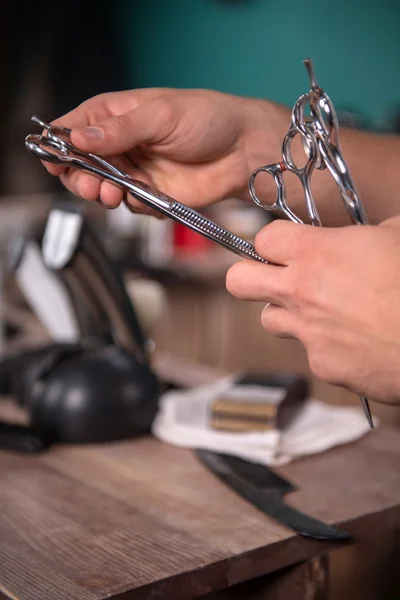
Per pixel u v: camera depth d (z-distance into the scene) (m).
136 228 2.34
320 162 0.52
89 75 3.72
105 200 0.61
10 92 3.46
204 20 3.63
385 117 2.72
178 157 0.67
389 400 0.48
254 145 0.69
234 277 0.51
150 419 0.86
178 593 0.55
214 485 0.72
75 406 0.82
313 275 0.47
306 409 0.91
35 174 3.49
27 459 0.80
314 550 0.61
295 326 0.49
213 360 2.35
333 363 0.48
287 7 3.34
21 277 1.04
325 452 0.81
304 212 0.74
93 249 0.82
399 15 2.99
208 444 0.81
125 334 0.89
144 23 3.84
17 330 1.35
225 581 0.57
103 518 0.65
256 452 0.78
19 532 0.62
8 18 3.40
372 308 0.45
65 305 1.03
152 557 0.58
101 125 0.57
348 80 3.20
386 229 0.47
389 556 0.70
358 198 0.52
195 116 0.65
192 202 0.70
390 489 0.71
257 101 0.69
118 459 0.80
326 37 3.24
